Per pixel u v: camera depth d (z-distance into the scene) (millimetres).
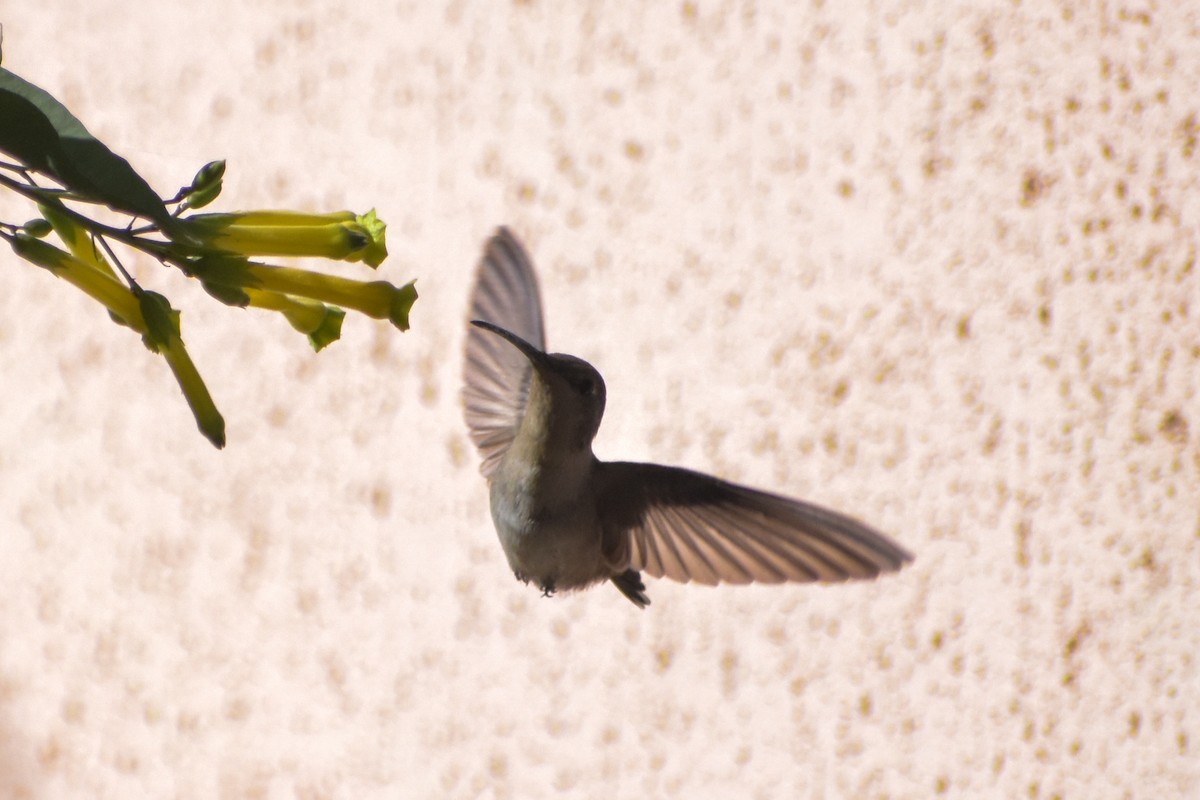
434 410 2361
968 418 2371
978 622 2365
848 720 2357
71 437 2354
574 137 2369
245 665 2350
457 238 2361
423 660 2354
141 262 2352
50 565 2350
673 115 2373
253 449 2357
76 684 2344
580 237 2365
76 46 2357
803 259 2371
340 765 2346
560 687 2355
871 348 2369
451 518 2359
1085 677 2367
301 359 2361
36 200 2127
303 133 2359
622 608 2361
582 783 2350
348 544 2355
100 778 2340
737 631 2363
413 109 2365
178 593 2352
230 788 2342
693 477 2264
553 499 2264
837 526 2236
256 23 2363
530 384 2283
